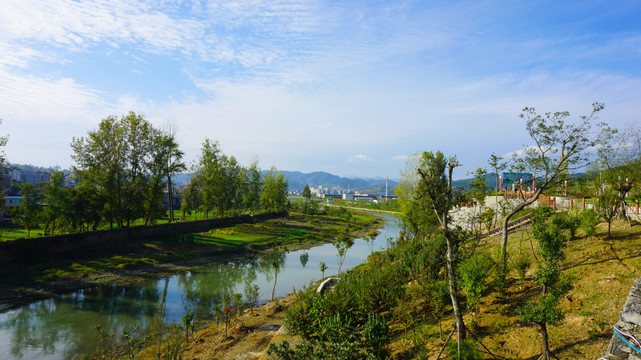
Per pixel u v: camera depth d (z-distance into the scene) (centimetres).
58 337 2188
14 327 2331
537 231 1392
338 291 1981
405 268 2433
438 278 1988
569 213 2606
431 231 3162
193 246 5203
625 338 1073
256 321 2419
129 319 2548
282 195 11100
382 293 2014
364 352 1366
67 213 4141
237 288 3512
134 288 3375
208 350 1917
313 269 4472
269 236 6806
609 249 1895
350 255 5588
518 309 1234
